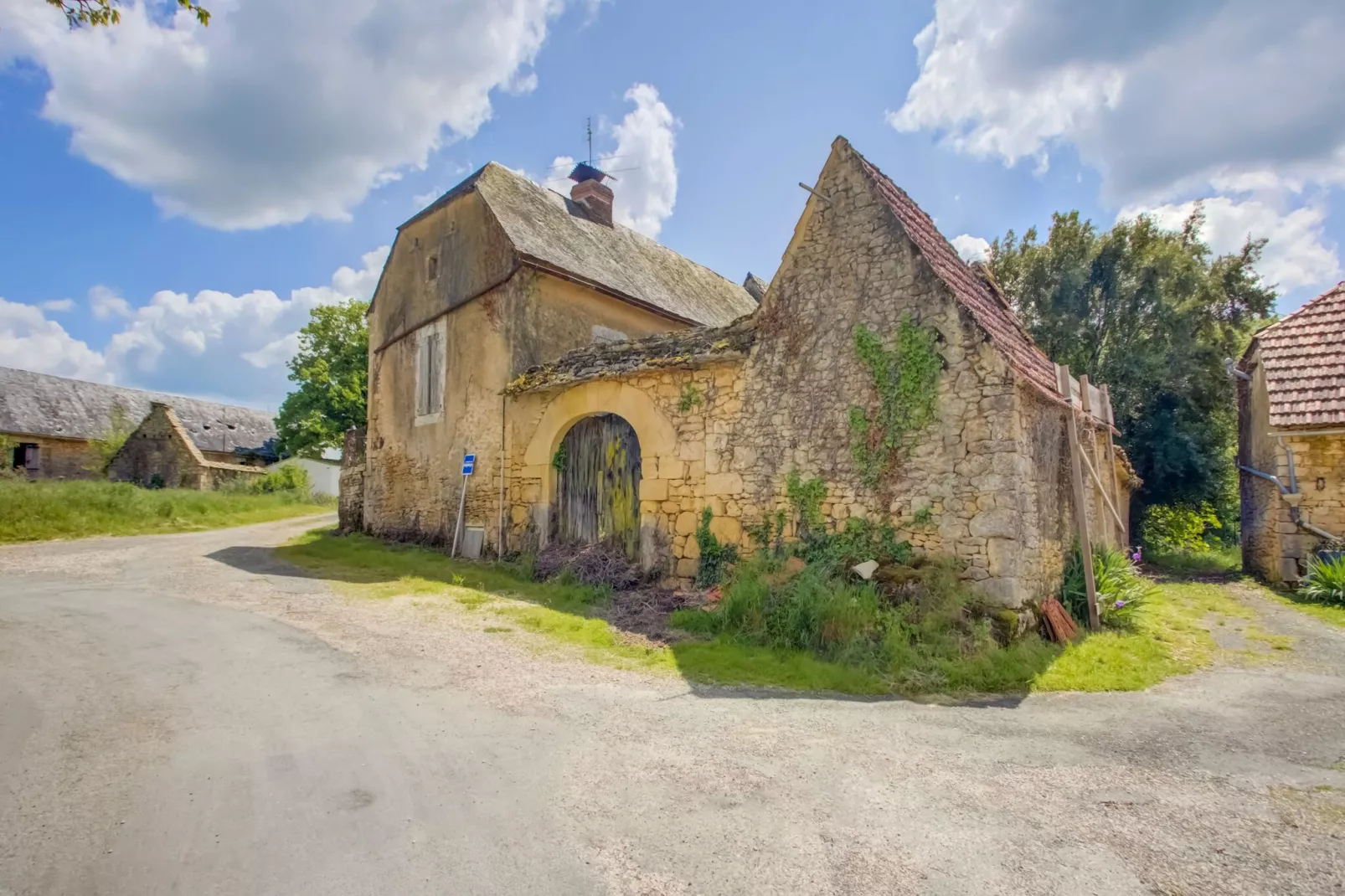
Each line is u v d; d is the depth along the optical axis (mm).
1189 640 6422
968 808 2867
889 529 6469
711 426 7977
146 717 3711
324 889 2186
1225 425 16953
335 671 4652
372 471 14133
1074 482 6863
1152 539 15125
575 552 9141
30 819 2600
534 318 10844
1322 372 9469
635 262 14406
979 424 6082
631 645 5695
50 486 14789
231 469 27312
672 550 8141
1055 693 4668
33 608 6488
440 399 12125
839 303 7109
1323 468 9273
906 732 3826
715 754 3422
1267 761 3447
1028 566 6047
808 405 7207
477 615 6617
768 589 6266
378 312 14555
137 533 14266
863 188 7082
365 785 2943
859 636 5340
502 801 2844
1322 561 8828
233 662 4816
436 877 2275
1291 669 5418
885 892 2256
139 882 2201
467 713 3893
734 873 2354
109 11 4199
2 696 4012
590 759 3312
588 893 2215
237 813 2676
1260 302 19344
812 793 2988
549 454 9812
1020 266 18672
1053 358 17156
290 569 9250
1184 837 2646
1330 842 2617
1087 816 2816
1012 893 2260
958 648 5199
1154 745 3654
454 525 11398
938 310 6434
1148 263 16453
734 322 8352
